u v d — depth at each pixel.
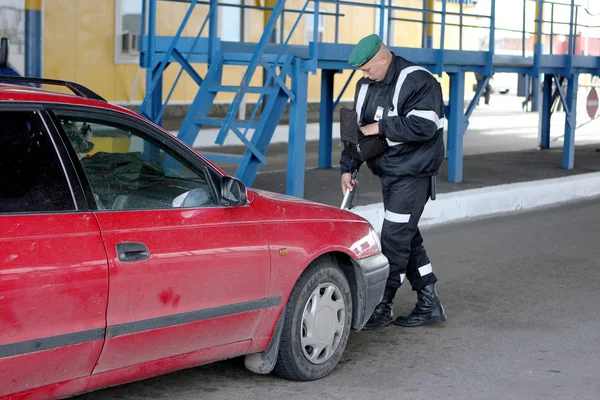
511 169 15.09
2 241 3.72
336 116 24.70
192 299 4.45
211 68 10.48
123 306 4.14
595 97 19.94
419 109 6.00
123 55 19.58
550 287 7.90
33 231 3.83
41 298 3.81
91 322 4.02
